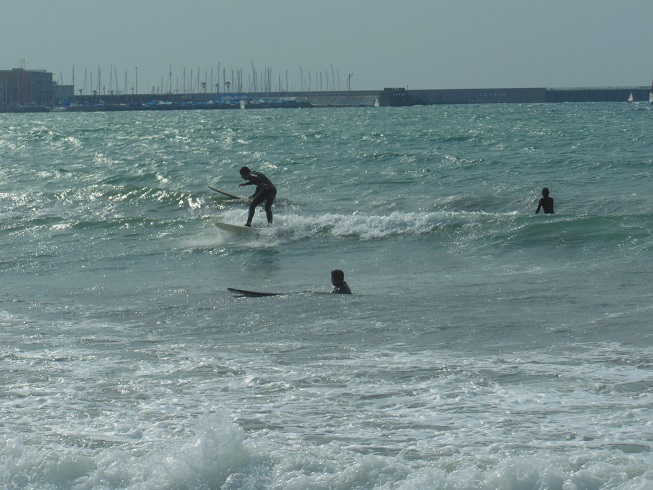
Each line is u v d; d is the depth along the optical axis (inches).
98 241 1791.3
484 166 3085.6
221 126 7288.4
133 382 731.4
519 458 509.0
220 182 2851.9
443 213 1784.0
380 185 2672.2
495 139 4544.8
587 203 2206.0
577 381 697.0
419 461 532.4
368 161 3324.3
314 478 507.5
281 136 5211.6
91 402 676.7
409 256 1546.5
